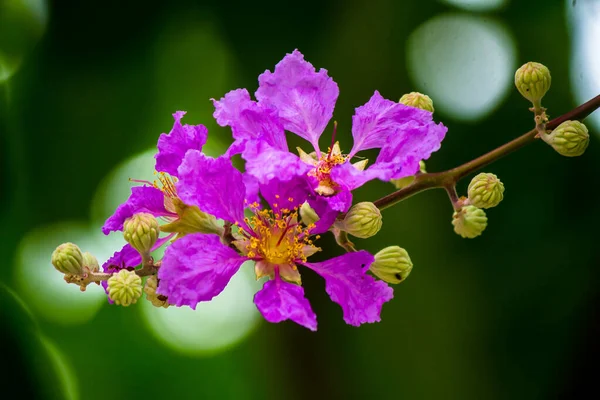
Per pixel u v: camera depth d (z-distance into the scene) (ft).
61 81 3.51
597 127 3.47
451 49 3.52
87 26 3.51
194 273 2.80
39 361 3.48
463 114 3.50
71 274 2.85
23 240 3.50
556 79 3.48
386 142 2.87
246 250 2.85
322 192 2.84
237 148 2.82
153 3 3.52
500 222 3.52
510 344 3.51
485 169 3.51
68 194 3.50
